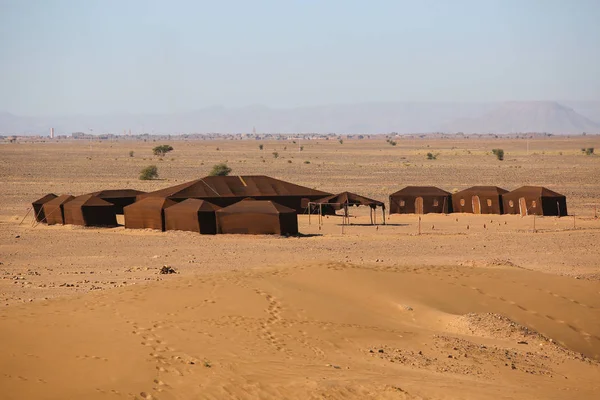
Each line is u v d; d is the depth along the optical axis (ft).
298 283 136.26
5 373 70.08
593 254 230.48
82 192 477.77
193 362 80.48
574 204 419.95
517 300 140.36
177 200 318.24
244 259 212.64
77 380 70.03
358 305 127.75
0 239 259.60
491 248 242.37
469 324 120.67
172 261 208.33
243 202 282.36
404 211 374.22
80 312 105.40
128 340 87.86
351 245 248.11
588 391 85.76
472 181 603.67
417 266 167.43
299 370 81.71
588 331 127.95
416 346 103.35
